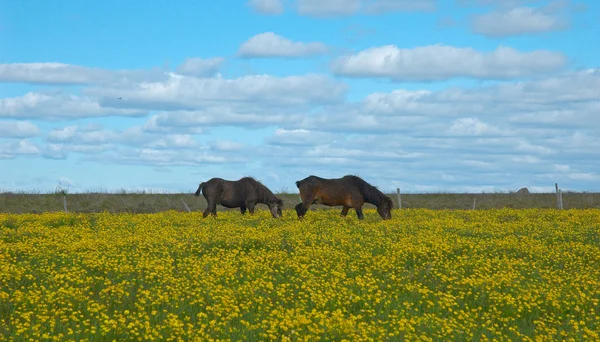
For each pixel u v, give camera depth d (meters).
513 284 14.62
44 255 16.83
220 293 13.11
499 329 11.67
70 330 10.12
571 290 14.33
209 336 10.23
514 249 19.31
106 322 10.43
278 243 19.27
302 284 14.05
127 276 14.65
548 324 12.14
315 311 11.54
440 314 12.37
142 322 11.09
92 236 21.23
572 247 19.92
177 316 11.27
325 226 23.84
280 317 11.35
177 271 15.43
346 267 16.34
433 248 18.52
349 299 12.99
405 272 15.77
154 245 18.92
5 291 13.17
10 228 24.48
